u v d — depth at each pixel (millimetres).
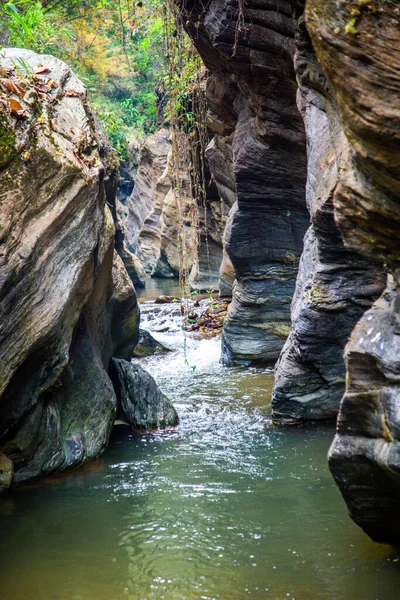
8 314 4996
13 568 4262
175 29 8625
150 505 5203
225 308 14922
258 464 6020
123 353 9141
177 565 4211
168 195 25609
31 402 5633
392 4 2408
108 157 16234
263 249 10086
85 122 6574
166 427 7406
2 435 5445
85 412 6590
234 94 9508
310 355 6980
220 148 11500
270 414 7727
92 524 4898
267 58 7547
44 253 5359
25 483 5789
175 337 13203
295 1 5352
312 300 6754
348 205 3111
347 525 4660
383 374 3209
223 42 7559
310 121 5812
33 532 4793
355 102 2574
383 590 3775
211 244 18484
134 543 4566
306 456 6168
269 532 4621
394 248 3150
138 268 23547
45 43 11188
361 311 6641
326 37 2578
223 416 7762
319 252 6500
